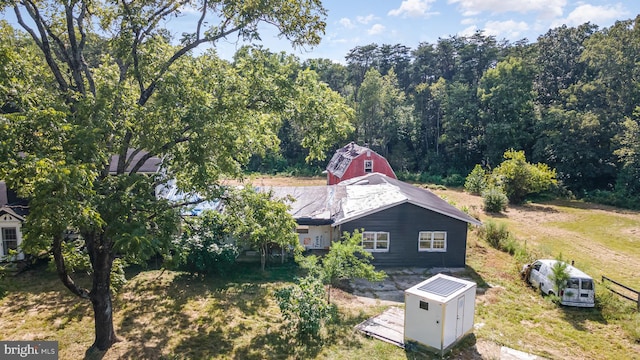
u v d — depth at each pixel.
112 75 12.24
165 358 11.57
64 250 12.55
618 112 45.78
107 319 11.95
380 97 56.97
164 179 11.86
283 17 11.77
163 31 12.46
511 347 12.72
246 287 17.22
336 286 17.47
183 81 11.18
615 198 40.47
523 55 58.75
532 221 33.00
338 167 42.84
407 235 20.16
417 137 60.62
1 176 7.82
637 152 40.03
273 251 20.42
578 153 45.38
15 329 13.23
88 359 11.45
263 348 12.27
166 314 14.55
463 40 73.00
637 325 13.91
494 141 51.31
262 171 59.19
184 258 13.20
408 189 24.69
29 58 10.88
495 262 21.11
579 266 19.25
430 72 75.56
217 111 11.09
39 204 7.35
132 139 11.52
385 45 78.62
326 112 12.67
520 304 16.09
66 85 11.21
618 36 47.56
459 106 55.84
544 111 50.69
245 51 12.27
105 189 9.84
